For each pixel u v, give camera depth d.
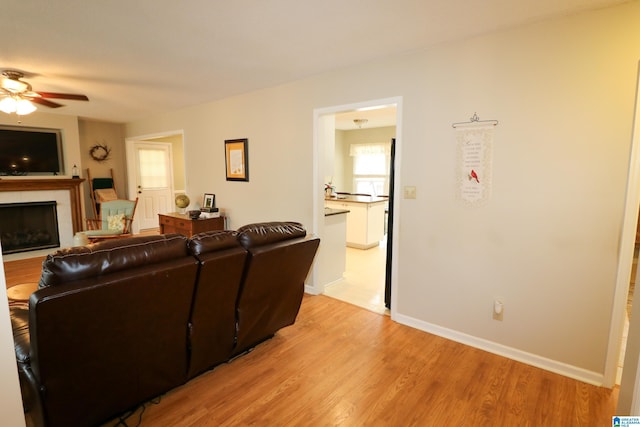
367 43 2.51
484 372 2.25
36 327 1.26
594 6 1.93
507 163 2.33
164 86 3.76
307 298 3.58
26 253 5.21
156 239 1.71
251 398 1.99
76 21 2.15
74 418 1.56
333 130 3.82
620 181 1.98
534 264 2.29
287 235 2.32
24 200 5.15
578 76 2.05
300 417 1.84
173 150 7.51
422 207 2.75
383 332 2.81
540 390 2.07
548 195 2.20
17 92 3.10
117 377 1.65
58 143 5.59
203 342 2.00
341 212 4.02
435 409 1.90
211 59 2.87
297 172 3.67
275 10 2.01
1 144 4.99
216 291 1.92
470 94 2.44
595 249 2.08
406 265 2.89
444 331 2.74
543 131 2.18
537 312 2.31
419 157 2.73
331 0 1.89
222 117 4.44
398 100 2.80
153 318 1.66
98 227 5.69
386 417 1.84
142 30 2.29
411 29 2.26
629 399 1.15
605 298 2.08
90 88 3.83
